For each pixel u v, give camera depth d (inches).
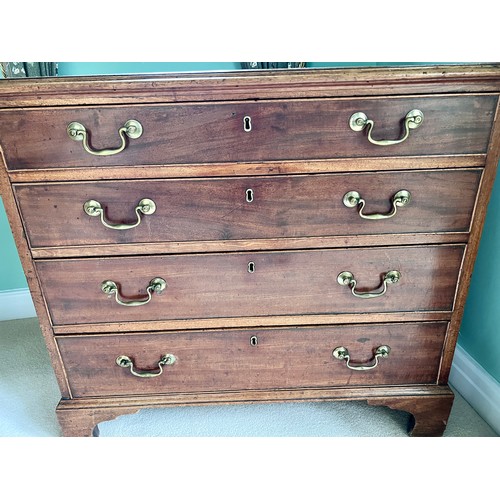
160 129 31.6
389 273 36.9
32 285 36.8
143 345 39.5
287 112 31.3
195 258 36.2
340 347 39.9
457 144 32.6
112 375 40.7
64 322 38.3
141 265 36.4
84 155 32.3
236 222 34.9
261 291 37.6
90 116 31.1
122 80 29.9
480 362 47.0
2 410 48.2
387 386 41.8
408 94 31.0
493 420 44.6
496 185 42.7
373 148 32.6
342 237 35.6
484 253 45.3
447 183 33.9
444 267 36.9
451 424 45.4
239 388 41.7
